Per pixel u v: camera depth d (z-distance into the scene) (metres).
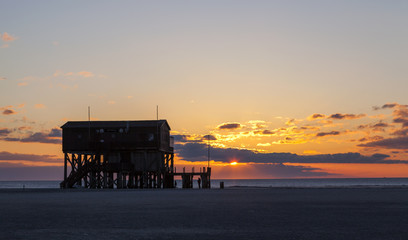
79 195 77.62
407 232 33.56
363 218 42.00
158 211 48.75
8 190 104.88
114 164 100.25
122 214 45.78
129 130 99.44
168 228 36.03
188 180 115.25
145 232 34.12
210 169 115.38
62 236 32.53
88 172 101.62
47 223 39.03
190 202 61.12
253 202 61.44
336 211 48.44
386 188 120.44
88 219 41.78
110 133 99.81
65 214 45.88
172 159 113.00
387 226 36.66
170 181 111.81
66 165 102.44
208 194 82.25
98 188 103.50
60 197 72.19
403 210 49.44
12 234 33.41
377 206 54.66
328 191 99.00
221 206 54.88
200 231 34.50
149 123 100.19
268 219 41.44
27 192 90.94
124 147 99.31
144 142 99.00
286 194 83.75
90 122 101.50
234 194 82.81
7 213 46.91
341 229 35.16
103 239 31.41
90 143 99.75
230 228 35.91
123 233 33.72
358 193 87.69
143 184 104.62
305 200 65.56
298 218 42.12
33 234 33.38
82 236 32.53
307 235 32.50
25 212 47.84
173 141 111.69
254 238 31.48
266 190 106.12
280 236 32.16
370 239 30.84
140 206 54.81
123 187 105.19
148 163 101.44
